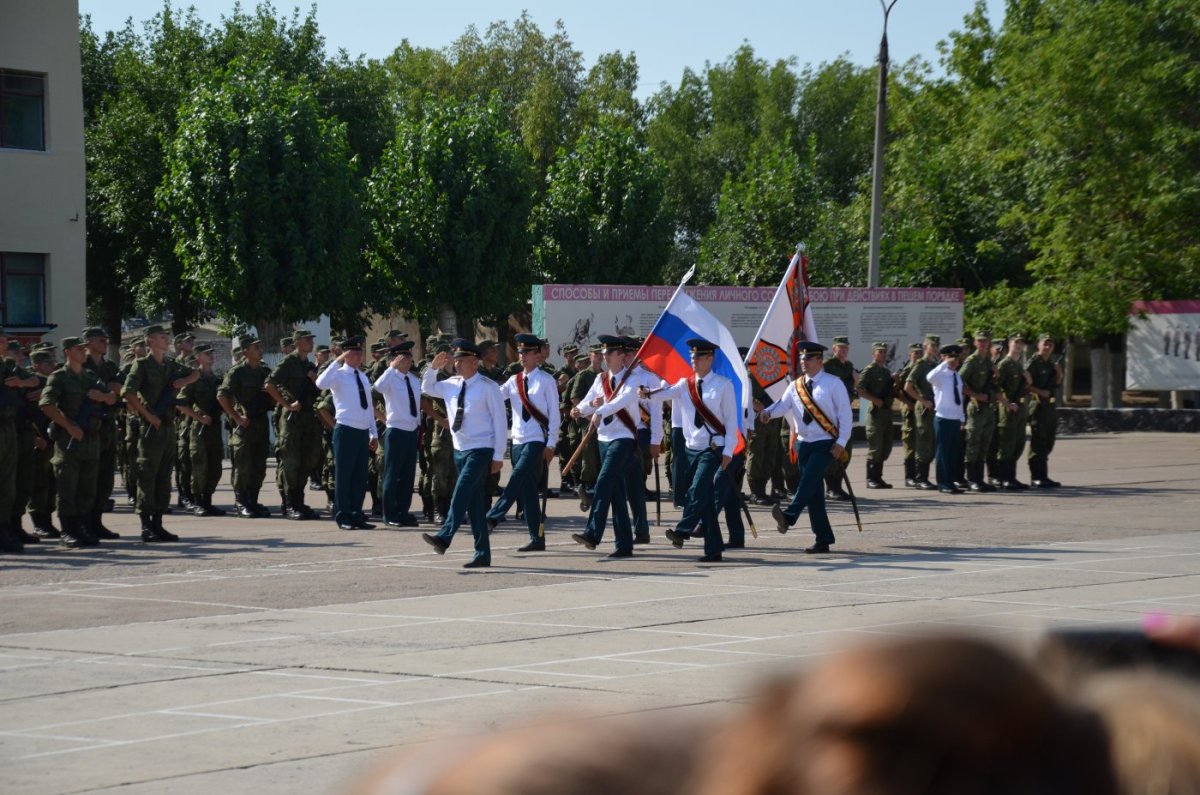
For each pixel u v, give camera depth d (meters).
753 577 14.05
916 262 45.31
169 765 7.07
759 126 73.12
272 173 37.47
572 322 32.16
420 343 54.75
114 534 17.81
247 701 8.53
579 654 9.95
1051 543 16.75
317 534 18.41
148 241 49.19
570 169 47.00
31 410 17.38
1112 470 28.19
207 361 21.12
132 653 10.11
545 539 17.77
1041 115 38.78
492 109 44.06
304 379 20.56
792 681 0.92
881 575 14.04
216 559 15.71
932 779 0.86
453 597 12.82
